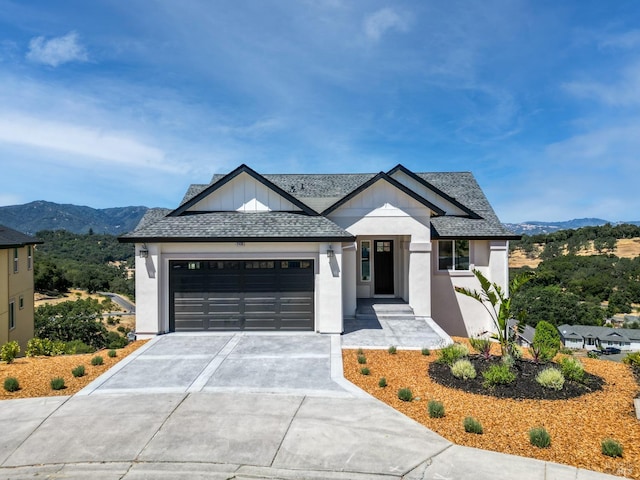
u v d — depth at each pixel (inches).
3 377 371.6
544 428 267.4
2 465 231.6
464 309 696.4
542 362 386.9
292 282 540.7
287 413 294.0
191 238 516.7
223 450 245.0
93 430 270.1
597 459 231.0
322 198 692.7
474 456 236.1
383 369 388.8
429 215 617.9
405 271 665.0
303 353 444.1
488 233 678.5
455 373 354.3
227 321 538.3
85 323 1449.3
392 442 252.7
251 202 591.2
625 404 304.7
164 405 309.1
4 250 879.1
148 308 522.3
